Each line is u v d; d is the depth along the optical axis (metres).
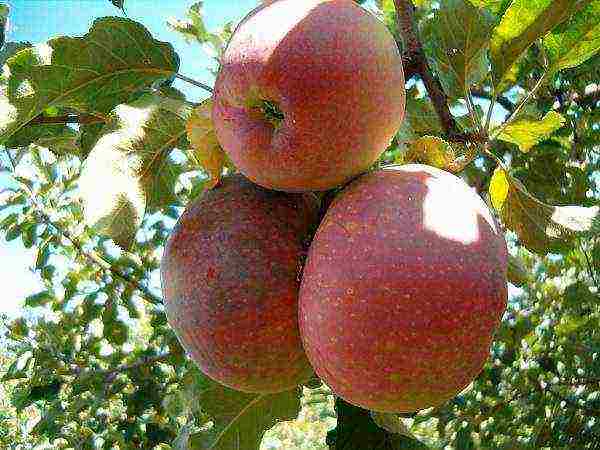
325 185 0.25
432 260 0.22
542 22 0.31
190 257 0.26
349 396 0.23
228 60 0.24
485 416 0.77
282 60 0.22
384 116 0.23
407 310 0.21
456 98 0.33
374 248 0.22
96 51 0.30
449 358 0.22
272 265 0.26
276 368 0.26
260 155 0.24
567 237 0.32
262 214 0.26
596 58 0.56
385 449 0.32
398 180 0.24
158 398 0.75
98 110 0.32
